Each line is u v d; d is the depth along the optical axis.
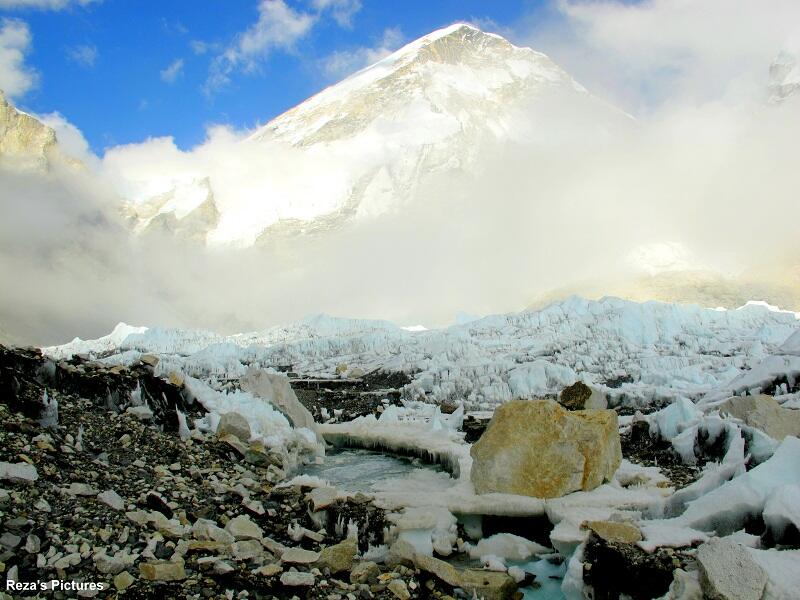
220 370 52.84
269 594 10.88
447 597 11.78
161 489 14.30
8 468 12.10
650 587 10.91
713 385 33.78
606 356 46.00
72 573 9.99
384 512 15.08
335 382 47.84
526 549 13.88
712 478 15.74
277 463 19.89
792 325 51.00
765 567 9.84
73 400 18.62
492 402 36.12
